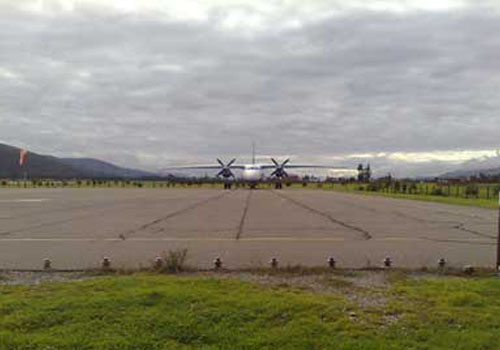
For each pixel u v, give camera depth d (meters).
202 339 5.62
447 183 66.25
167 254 11.49
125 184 110.94
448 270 9.62
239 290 7.62
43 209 29.19
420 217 23.98
